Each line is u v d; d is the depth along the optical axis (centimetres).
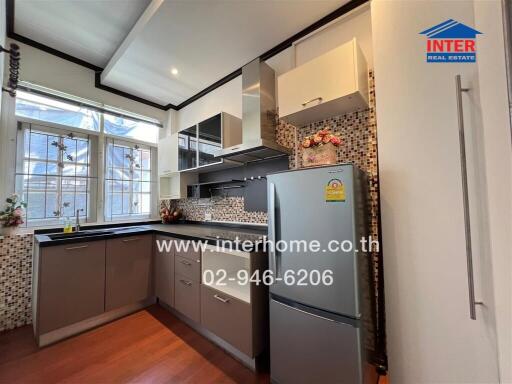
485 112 83
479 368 98
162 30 206
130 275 235
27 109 241
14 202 218
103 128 298
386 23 131
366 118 179
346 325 120
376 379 149
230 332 169
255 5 183
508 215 74
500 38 75
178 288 219
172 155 311
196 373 156
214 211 296
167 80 291
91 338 196
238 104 276
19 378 151
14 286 216
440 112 111
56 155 259
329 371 123
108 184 301
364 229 138
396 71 126
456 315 105
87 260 207
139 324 218
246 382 149
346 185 123
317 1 184
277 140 235
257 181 250
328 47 202
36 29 228
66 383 147
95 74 291
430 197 114
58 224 257
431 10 115
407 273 121
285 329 139
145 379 151
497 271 80
